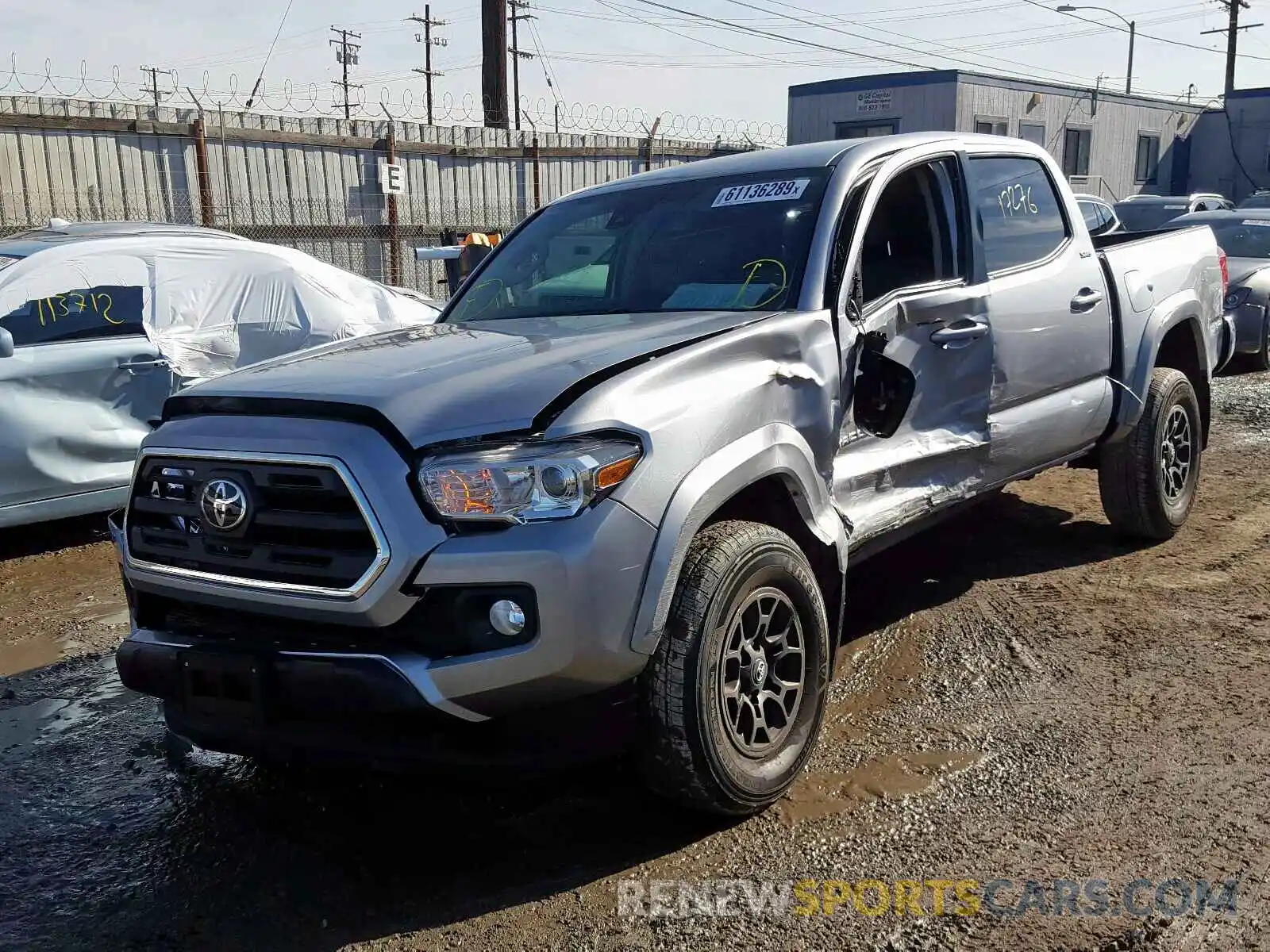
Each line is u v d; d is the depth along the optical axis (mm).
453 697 2783
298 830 3408
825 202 3975
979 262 4508
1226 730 3748
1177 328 6000
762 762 3270
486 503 2785
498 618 2787
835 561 3625
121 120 13523
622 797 3471
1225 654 4383
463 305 4598
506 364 3184
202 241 7281
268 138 14898
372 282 8219
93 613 5531
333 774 3752
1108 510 5703
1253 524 6156
